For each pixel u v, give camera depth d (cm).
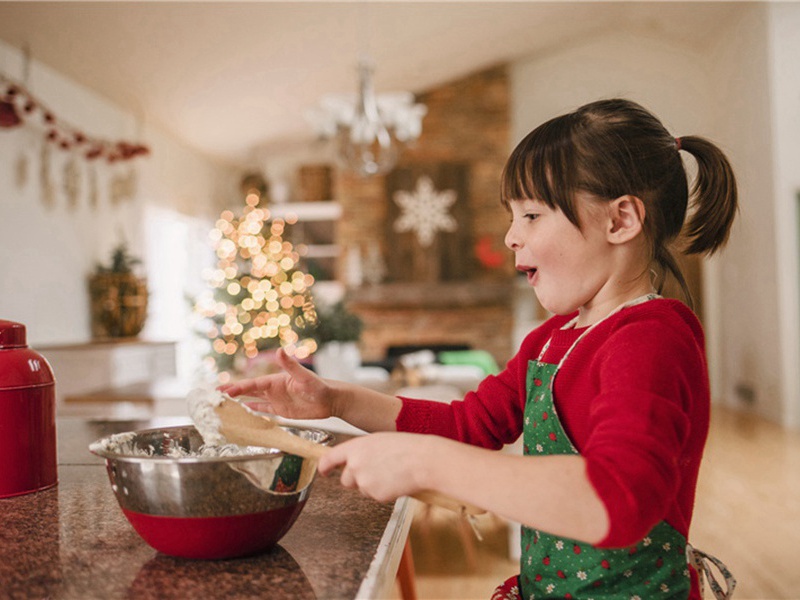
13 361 90
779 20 585
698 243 84
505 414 94
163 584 59
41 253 429
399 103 401
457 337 780
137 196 573
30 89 420
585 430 73
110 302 471
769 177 599
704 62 758
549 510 54
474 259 772
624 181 73
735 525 318
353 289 772
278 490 65
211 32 461
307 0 464
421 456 58
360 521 77
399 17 545
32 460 91
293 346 487
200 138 681
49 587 59
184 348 691
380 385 350
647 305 72
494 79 774
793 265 582
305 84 612
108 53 444
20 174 407
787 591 240
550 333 93
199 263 732
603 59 773
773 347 601
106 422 144
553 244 75
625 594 72
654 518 55
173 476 63
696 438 69
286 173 828
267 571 62
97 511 82
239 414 66
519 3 609
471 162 776
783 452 472
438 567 270
